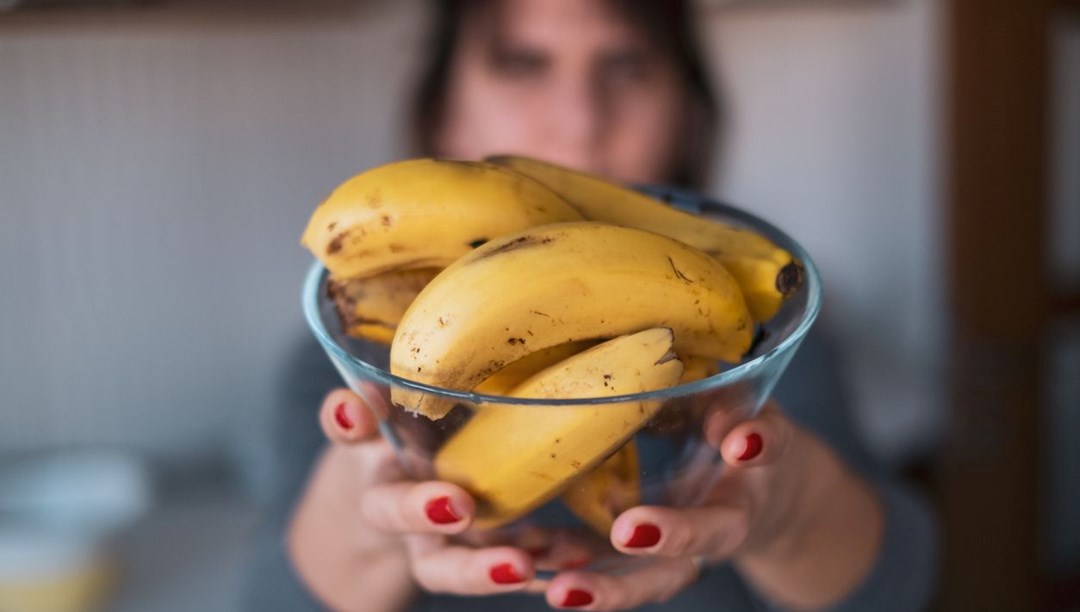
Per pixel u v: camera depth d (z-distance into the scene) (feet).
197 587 4.63
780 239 1.94
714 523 1.87
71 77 5.10
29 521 5.14
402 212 1.76
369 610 2.85
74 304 5.44
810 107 6.40
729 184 6.48
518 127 4.07
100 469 5.45
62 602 4.44
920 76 6.41
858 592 2.97
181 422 5.80
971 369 5.32
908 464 6.17
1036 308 5.24
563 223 1.74
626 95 4.06
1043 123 5.00
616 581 1.95
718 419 1.74
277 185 5.62
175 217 5.49
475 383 1.69
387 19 5.50
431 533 1.83
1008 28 4.88
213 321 5.71
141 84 5.22
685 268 1.70
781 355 1.74
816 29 6.24
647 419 1.67
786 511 2.51
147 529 5.12
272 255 5.72
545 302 1.65
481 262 1.67
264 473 5.66
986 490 5.44
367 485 2.06
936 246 6.49
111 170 5.31
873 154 6.56
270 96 5.46
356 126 5.65
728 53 6.20
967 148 5.07
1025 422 5.37
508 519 1.83
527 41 3.94
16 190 5.17
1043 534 5.56
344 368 1.78
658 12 3.96
